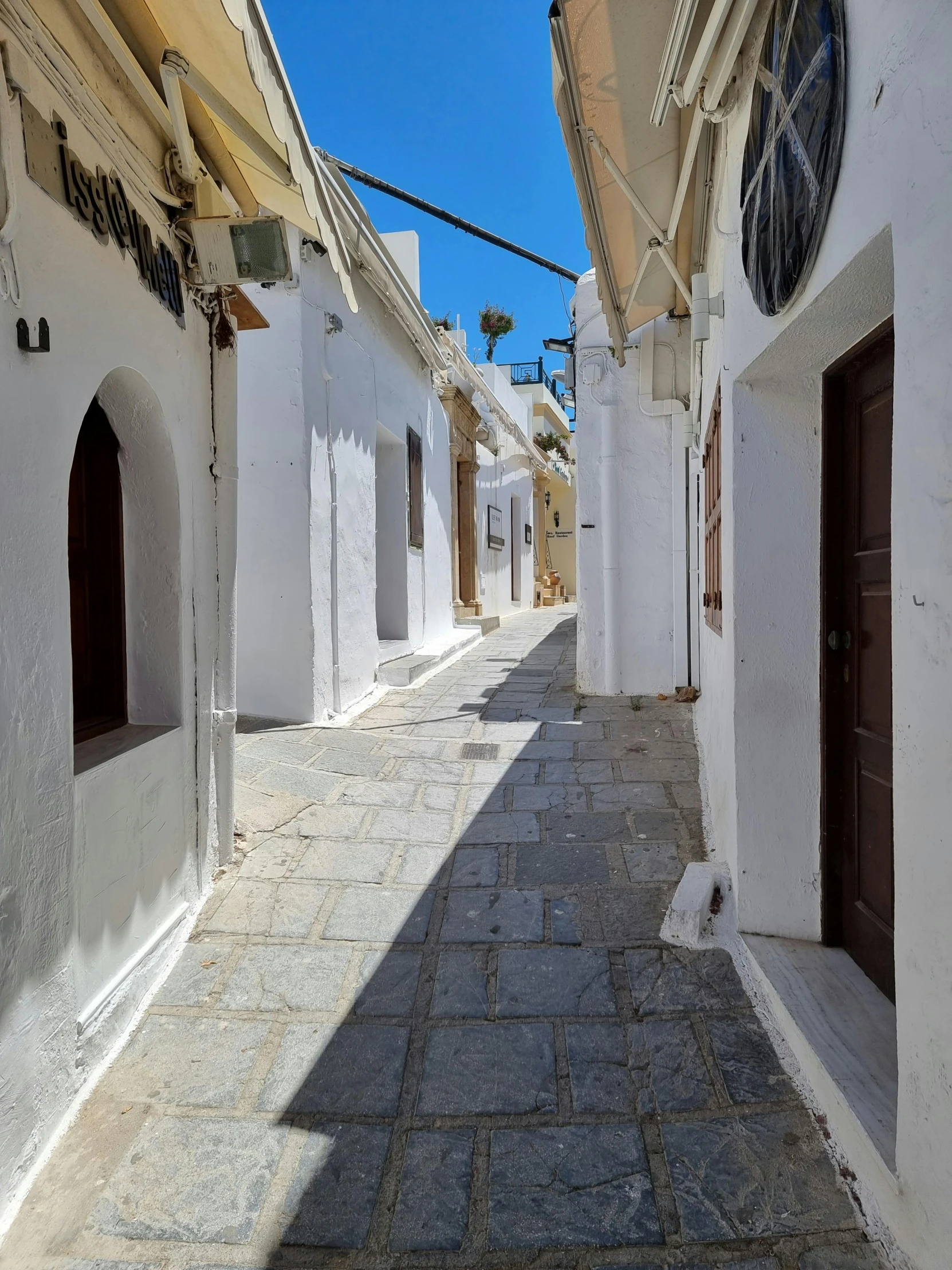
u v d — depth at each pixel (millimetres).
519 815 4500
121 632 3309
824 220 1963
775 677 2965
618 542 7434
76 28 2395
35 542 2180
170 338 3129
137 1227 2023
